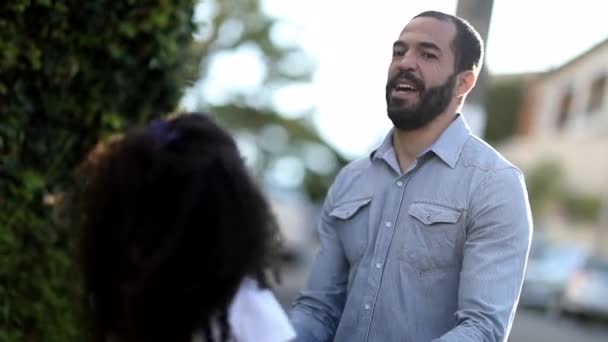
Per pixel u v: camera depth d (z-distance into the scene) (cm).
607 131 3105
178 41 537
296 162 3216
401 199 351
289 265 2628
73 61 484
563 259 2447
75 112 495
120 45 501
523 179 344
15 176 468
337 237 372
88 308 253
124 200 239
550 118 3228
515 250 331
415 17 357
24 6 449
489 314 322
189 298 236
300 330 359
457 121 354
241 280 241
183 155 240
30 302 480
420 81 347
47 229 484
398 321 342
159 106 530
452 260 340
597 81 3067
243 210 242
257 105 2984
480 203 335
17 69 464
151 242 235
